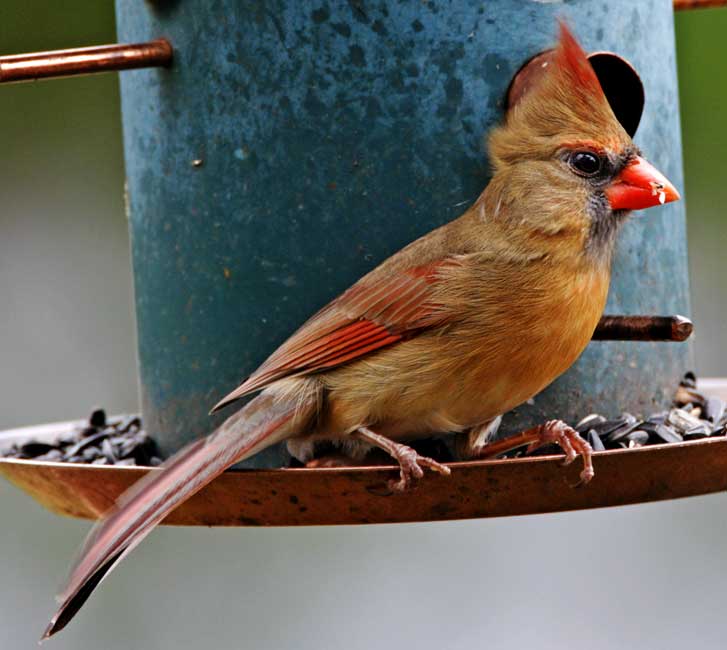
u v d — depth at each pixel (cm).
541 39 906
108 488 834
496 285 837
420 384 841
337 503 814
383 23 899
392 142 904
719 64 1323
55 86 1376
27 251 1364
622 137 852
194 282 943
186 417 955
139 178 983
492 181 866
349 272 909
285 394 847
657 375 962
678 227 992
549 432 826
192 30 929
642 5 955
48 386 1341
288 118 910
